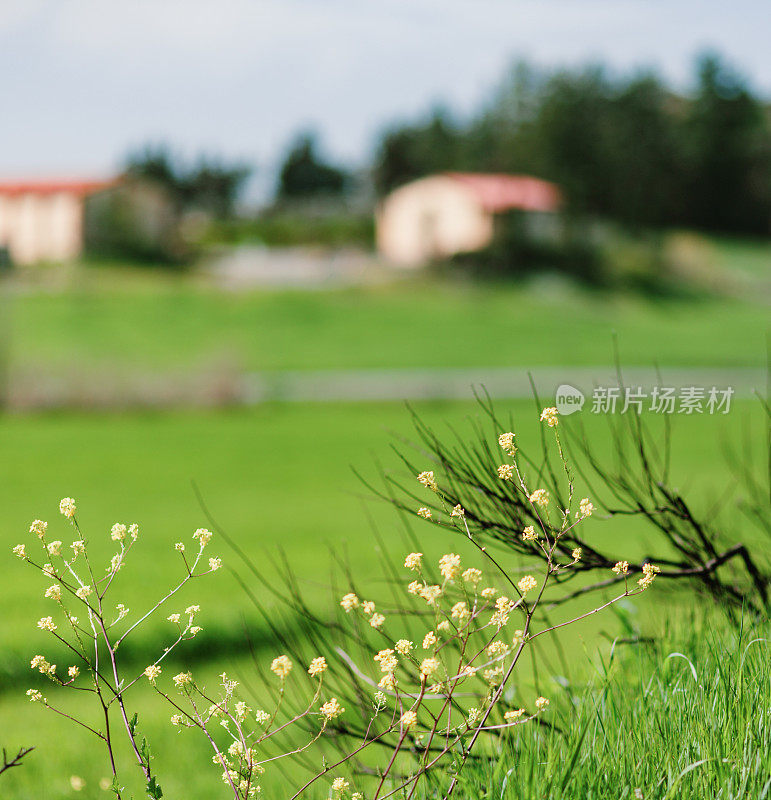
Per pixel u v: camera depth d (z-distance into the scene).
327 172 135.12
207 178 129.38
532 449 12.12
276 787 3.38
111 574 2.60
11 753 5.18
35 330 49.50
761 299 74.56
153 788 2.49
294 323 54.88
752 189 100.00
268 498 15.70
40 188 68.88
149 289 61.81
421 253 74.44
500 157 99.62
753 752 2.53
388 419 27.02
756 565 3.92
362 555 10.59
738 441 20.62
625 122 94.56
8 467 19.02
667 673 3.13
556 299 65.56
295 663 3.73
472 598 2.91
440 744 3.13
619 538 10.80
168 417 27.81
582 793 2.46
